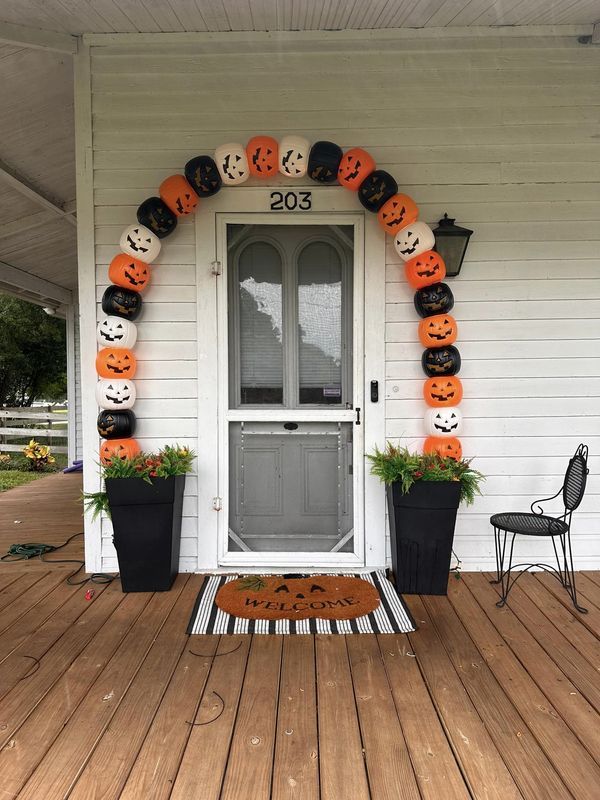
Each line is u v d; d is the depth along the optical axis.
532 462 3.35
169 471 3.00
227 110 3.26
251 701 2.07
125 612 2.81
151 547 3.02
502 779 1.69
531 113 3.27
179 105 3.25
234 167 3.05
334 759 1.77
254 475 3.42
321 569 3.34
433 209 3.30
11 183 4.27
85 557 3.35
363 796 1.63
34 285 7.00
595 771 1.72
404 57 3.25
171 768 1.74
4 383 14.45
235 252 3.39
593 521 3.37
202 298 3.30
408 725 1.94
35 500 5.64
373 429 3.33
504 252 3.31
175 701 2.07
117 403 3.13
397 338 3.32
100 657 2.39
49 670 2.29
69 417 8.20
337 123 3.27
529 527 2.77
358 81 3.26
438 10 3.00
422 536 2.96
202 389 3.32
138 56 3.22
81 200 3.25
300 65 3.25
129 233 3.05
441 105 3.27
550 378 3.34
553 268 3.31
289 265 3.39
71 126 3.90
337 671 2.28
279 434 3.41
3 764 1.75
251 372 3.45
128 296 3.12
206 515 3.34
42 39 3.09
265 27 3.17
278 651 2.44
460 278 3.32
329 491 3.42
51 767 1.74
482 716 1.98
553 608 2.85
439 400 3.15
